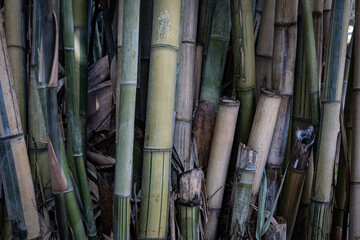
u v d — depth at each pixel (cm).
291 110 95
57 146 63
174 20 69
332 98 82
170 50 69
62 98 88
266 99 79
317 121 87
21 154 65
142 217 74
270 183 89
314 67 84
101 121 97
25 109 75
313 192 88
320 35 92
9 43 72
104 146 95
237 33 82
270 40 93
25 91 75
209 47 91
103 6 89
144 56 88
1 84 62
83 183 75
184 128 86
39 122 76
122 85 66
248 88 85
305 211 99
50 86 59
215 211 87
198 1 89
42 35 57
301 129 86
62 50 89
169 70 69
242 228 82
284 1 84
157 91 69
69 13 67
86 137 88
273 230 83
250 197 81
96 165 92
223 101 82
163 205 73
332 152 84
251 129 83
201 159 91
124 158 68
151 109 70
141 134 85
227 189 91
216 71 91
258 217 83
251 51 83
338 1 80
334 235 104
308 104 91
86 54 86
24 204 66
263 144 82
